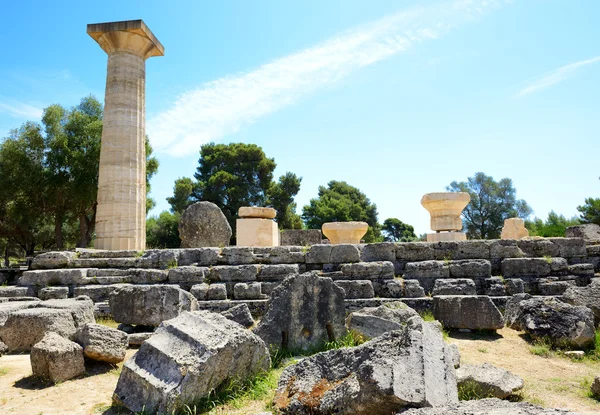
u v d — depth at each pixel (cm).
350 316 725
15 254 4125
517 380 517
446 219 1512
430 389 414
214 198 3800
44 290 1016
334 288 739
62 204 2969
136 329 819
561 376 588
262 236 1584
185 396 469
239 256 1099
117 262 1105
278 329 687
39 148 2877
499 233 4353
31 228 3309
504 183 4434
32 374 603
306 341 702
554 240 1130
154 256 1102
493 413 347
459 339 779
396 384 401
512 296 945
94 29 1527
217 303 973
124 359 674
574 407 478
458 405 379
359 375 422
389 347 472
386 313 734
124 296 817
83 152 2902
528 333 774
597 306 805
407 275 1058
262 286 1030
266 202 3950
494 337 792
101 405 501
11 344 735
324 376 499
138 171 1546
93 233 3581
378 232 4975
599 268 1113
